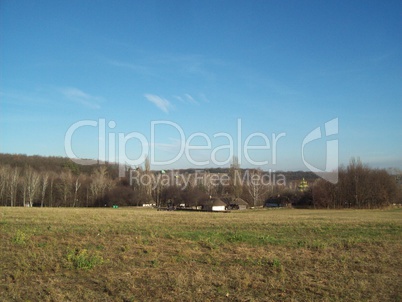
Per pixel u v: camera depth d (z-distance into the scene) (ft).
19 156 305.73
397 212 161.68
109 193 235.81
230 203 223.92
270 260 37.22
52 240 47.29
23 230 56.39
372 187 212.84
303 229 66.18
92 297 25.68
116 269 33.22
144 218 87.25
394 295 27.43
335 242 50.24
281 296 26.55
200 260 37.27
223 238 52.29
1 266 33.22
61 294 26.04
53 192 241.76
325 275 32.68
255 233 59.57
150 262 36.11
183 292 26.96
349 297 26.63
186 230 62.64
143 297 25.90
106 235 53.06
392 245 48.16
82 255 34.91
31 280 29.37
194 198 225.76
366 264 36.88
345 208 211.20
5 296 25.44
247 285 28.91
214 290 27.63
